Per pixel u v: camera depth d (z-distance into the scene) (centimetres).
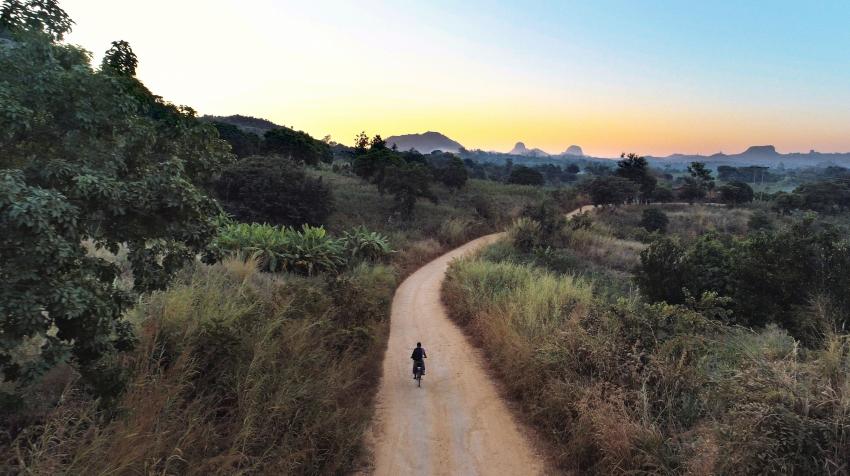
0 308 291
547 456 722
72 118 390
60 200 314
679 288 1373
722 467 464
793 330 984
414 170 5091
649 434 586
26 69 376
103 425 446
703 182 9900
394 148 10556
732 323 1160
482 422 855
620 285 2120
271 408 608
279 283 1205
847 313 921
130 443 431
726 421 505
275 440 596
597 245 3553
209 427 541
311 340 895
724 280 1284
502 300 1495
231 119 17912
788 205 7525
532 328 1089
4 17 390
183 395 580
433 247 3916
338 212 4438
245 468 499
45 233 296
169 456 470
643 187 8744
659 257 1455
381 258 2989
